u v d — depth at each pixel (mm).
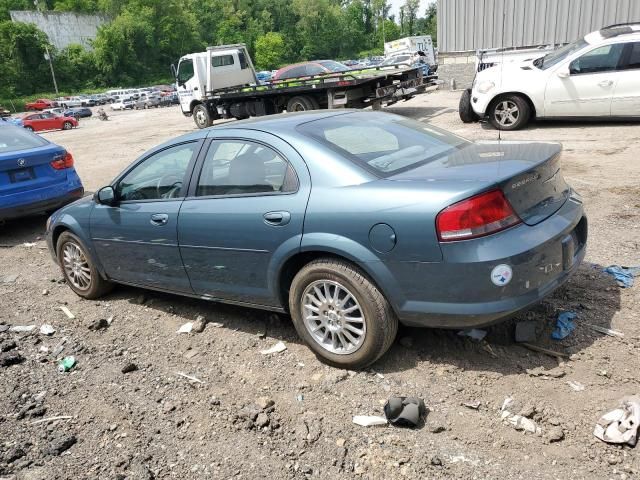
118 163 13625
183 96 19047
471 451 2742
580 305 3936
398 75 14805
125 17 110375
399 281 3158
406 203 3082
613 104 10508
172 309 4770
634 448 2645
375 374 3441
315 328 3613
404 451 2787
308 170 3492
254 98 16500
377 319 3279
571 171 7816
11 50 96688
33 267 6414
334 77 14250
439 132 4266
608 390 3053
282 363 3709
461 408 3051
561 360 3344
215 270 4000
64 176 7988
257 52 127875
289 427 3072
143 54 113750
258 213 3631
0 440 3180
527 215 3135
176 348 4086
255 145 3793
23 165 7484
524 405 3006
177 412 3311
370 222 3170
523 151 3531
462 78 22672
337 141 3652
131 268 4656
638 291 4066
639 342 3443
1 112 51875
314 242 3365
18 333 4594
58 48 109938
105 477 2809
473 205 2930
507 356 3465
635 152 8523
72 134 26953
